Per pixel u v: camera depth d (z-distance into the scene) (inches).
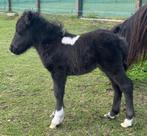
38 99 73.5
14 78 86.6
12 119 64.9
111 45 57.2
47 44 58.3
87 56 57.3
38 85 81.7
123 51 58.5
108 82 82.1
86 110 68.1
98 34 57.8
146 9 64.2
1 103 71.7
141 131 60.3
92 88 79.1
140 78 81.7
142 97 73.9
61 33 58.9
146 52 65.1
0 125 62.8
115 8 149.6
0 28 148.6
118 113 64.1
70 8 161.0
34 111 68.0
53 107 69.6
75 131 60.4
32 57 106.9
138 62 66.7
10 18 170.1
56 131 60.4
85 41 57.5
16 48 59.4
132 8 144.9
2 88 79.7
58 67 58.4
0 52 111.7
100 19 149.5
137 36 64.1
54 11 165.8
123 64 59.8
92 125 62.2
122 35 65.1
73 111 67.7
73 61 57.6
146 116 65.5
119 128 61.2
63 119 62.1
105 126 61.9
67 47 57.8
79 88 79.4
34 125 62.6
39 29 58.6
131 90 58.7
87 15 156.1
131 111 60.3
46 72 91.5
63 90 59.6
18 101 72.6
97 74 89.0
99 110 68.0
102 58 57.6
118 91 62.2
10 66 97.0
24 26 58.3
